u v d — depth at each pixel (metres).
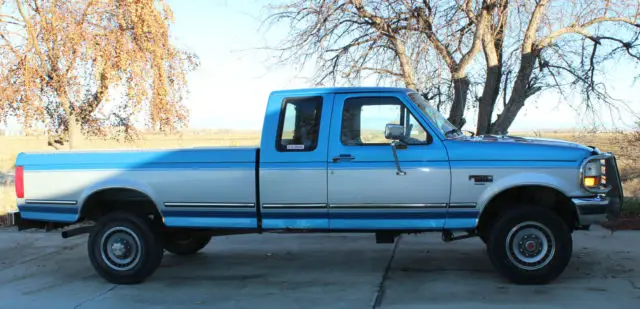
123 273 6.42
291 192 6.04
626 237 8.05
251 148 6.22
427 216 5.88
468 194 5.77
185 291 6.18
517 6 9.71
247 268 7.14
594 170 5.66
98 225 6.50
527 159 5.71
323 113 6.08
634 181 12.43
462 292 5.79
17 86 12.72
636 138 11.86
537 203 6.08
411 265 6.99
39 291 6.34
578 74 10.69
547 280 5.82
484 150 5.79
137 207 6.80
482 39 10.16
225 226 6.27
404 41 9.93
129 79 13.16
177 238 7.16
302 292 6.00
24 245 8.95
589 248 7.48
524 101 10.52
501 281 6.13
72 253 8.37
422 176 5.81
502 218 5.82
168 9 13.58
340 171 5.94
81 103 13.56
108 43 12.90
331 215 6.03
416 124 5.95
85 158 6.54
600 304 5.27
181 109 14.07
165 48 13.47
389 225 5.95
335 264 7.20
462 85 10.32
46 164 6.64
